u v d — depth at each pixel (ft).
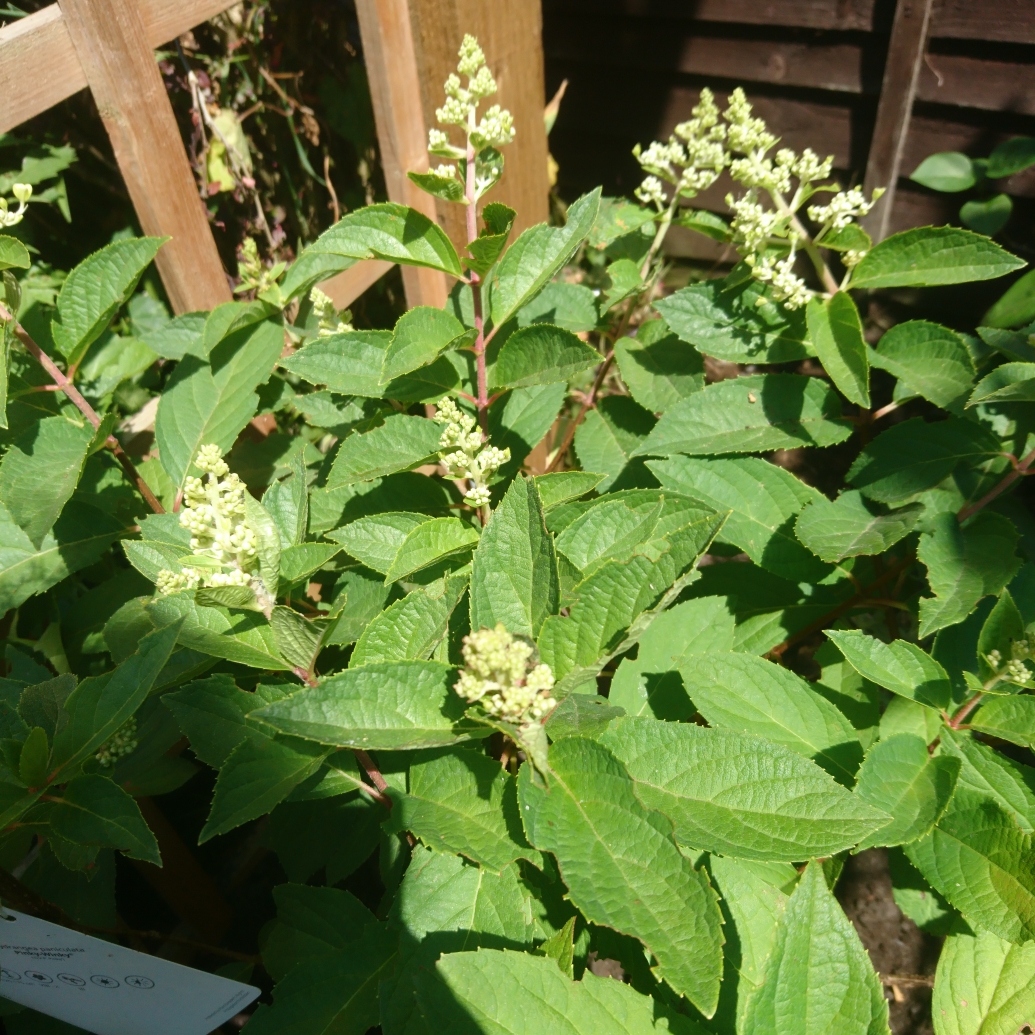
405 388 1.82
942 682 1.59
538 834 1.21
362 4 2.36
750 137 1.95
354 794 1.79
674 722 1.34
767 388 2.06
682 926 1.14
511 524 1.34
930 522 1.90
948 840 1.52
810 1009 1.32
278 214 3.16
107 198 3.02
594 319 2.24
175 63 2.74
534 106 2.90
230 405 2.05
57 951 1.51
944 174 3.39
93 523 2.00
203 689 1.47
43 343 1.90
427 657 1.47
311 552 1.46
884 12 3.24
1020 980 1.56
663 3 3.58
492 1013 1.27
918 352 1.97
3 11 2.54
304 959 1.59
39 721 1.51
